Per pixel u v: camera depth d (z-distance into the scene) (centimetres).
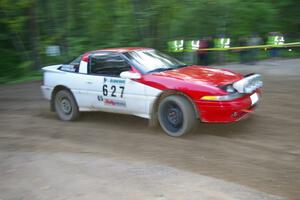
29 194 486
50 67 873
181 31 1903
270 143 604
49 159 605
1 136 762
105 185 491
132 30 1881
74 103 817
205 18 1898
